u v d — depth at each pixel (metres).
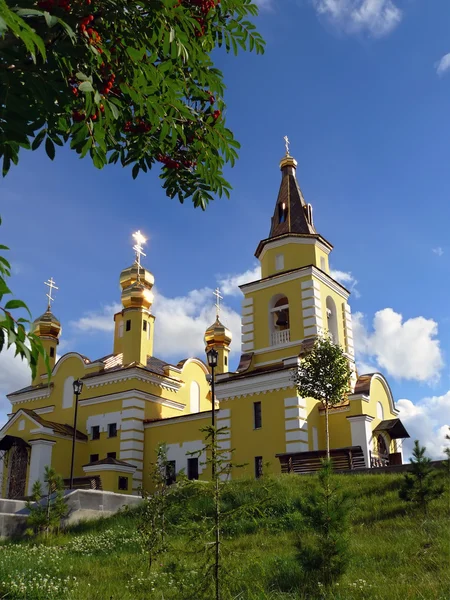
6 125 5.76
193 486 8.05
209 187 8.70
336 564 9.98
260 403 31.14
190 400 41.84
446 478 17.38
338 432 30.83
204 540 8.30
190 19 6.81
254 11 8.48
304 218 37.50
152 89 6.88
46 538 18.84
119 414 37.16
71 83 6.44
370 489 17.80
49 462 35.59
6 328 4.84
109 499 22.88
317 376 26.88
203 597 8.21
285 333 34.19
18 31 4.79
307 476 21.67
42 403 41.59
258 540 13.90
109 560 13.77
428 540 11.95
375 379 32.47
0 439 37.06
